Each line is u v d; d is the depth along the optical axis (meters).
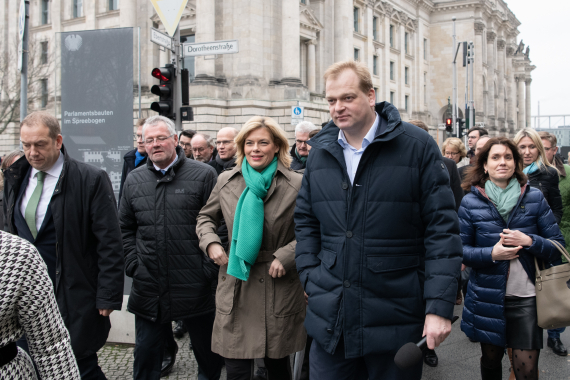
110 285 4.04
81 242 4.03
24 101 11.39
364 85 3.07
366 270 3.00
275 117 31.92
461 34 60.72
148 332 4.62
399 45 54.38
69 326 3.94
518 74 86.00
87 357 4.08
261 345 3.94
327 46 39.97
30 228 3.98
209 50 11.41
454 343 6.66
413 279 3.04
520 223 4.28
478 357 6.11
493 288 4.18
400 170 3.01
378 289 2.99
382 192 3.01
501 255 4.08
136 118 32.78
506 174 4.31
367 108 3.09
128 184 4.85
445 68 61.53
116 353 5.99
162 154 4.64
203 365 4.89
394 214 3.01
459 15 60.75
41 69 37.47
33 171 4.04
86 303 4.02
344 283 3.02
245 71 31.19
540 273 4.08
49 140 3.74
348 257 3.03
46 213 3.95
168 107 10.84
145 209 4.69
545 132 7.20
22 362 2.23
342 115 3.07
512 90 78.06
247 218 3.96
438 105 62.09
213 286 4.91
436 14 61.81
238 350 3.96
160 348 4.68
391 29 53.84
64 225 3.92
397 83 54.09
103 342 4.17
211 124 29.97
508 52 77.94
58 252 3.91
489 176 4.53
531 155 6.59
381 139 2.98
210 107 29.92
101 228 4.06
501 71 72.44
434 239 2.96
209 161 8.21
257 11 31.58
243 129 4.13
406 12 56.16
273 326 3.98
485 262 4.17
